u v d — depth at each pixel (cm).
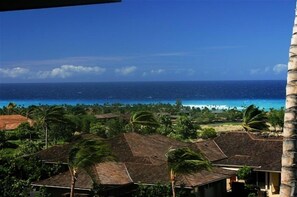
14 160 4541
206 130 9075
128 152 4516
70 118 9050
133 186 3866
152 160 4353
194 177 3853
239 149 5116
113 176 3819
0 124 10056
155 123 8081
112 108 16475
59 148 4712
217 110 18750
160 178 3838
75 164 3403
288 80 853
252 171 4697
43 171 4403
